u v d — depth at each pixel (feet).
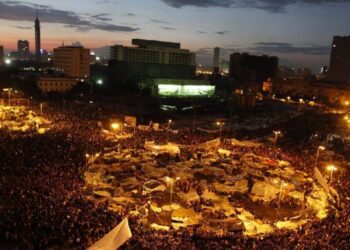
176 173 197.26
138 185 178.19
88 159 202.80
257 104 597.93
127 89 635.66
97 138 251.80
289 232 131.95
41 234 116.67
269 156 242.17
